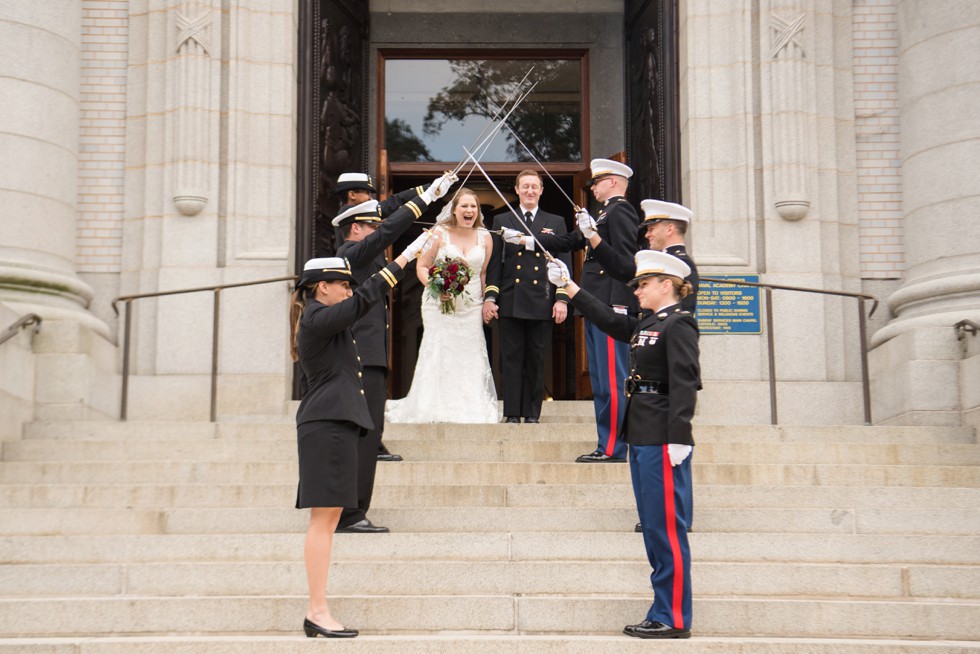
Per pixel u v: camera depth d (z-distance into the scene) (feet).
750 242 42.57
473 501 28.43
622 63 52.54
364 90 50.88
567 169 52.44
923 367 37.42
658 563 22.27
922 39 41.32
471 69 53.01
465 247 36.14
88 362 36.96
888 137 43.96
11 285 38.83
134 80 43.73
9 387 34.60
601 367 30.94
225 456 32.17
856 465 30.78
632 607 23.29
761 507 28.45
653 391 22.63
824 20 44.24
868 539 26.14
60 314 38.83
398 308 55.47
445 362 35.94
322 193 44.88
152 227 42.63
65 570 24.58
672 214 26.58
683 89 44.39
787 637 23.24
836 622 23.30
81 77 43.70
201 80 43.04
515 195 55.26
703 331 42.01
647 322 23.09
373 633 23.15
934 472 30.60
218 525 27.17
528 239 34.94
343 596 23.41
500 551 25.77
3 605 23.03
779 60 43.37
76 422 34.63
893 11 44.70
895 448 32.37
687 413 21.98
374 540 25.75
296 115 44.19
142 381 41.24
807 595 24.75
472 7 52.70
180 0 43.42
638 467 22.57
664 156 44.60
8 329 35.04
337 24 47.37
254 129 43.21
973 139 39.55
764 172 43.01
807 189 42.75
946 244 39.70
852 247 43.27
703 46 44.01
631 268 29.27
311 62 44.91
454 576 24.52
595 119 52.34
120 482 30.25
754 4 44.19
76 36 42.37
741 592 24.75
